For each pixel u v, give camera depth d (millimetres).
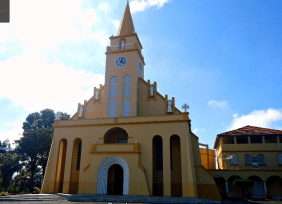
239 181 27094
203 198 22000
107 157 25234
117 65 31312
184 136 24344
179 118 25141
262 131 34969
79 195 22703
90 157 25734
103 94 31969
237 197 30844
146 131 25469
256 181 31031
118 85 30312
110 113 29578
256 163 33000
